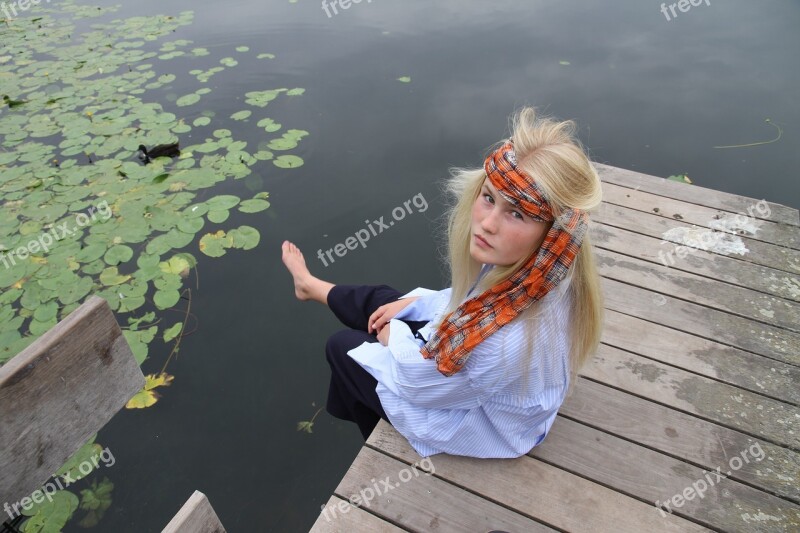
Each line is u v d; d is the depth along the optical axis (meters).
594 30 4.14
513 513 1.15
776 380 1.43
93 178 2.61
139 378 0.97
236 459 1.62
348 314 1.43
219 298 2.07
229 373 1.83
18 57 3.85
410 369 1.09
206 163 2.71
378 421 1.34
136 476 1.57
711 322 1.60
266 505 1.52
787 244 1.88
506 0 4.83
